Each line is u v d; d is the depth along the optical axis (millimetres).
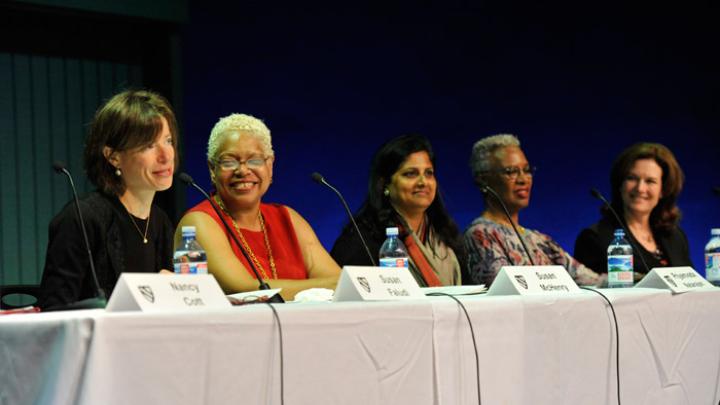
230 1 5500
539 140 6277
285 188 5578
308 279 3133
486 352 2154
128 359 1581
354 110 5836
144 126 2600
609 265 3232
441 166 6074
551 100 6332
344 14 5828
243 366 1741
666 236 4668
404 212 3943
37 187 5105
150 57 5410
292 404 1811
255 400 1759
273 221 3422
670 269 2740
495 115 6227
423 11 6078
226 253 3102
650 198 4566
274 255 3332
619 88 6465
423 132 6051
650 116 6523
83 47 5234
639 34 6523
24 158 5062
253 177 3303
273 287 3016
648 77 6527
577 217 6328
